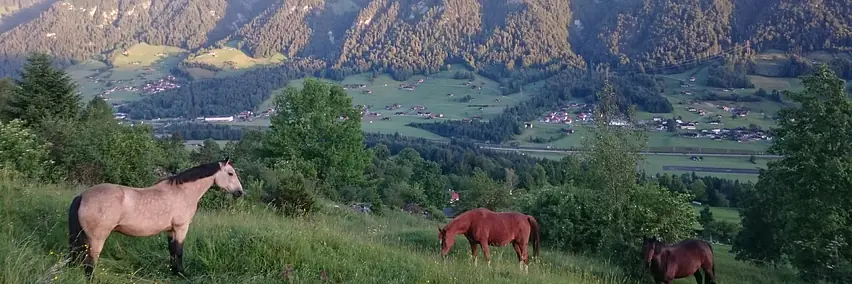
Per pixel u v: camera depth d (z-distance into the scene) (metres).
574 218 17.70
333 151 31.75
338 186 32.31
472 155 87.00
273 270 7.26
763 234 25.53
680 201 15.94
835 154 18.97
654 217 14.82
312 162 31.05
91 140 16.25
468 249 13.20
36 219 7.50
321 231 9.65
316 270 7.54
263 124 139.00
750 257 25.89
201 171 6.81
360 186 38.41
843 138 18.98
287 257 7.62
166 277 6.61
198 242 7.72
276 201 16.12
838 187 18.20
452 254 11.93
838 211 18.00
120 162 15.82
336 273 7.62
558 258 14.61
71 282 5.46
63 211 7.96
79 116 26.97
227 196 14.29
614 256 15.13
